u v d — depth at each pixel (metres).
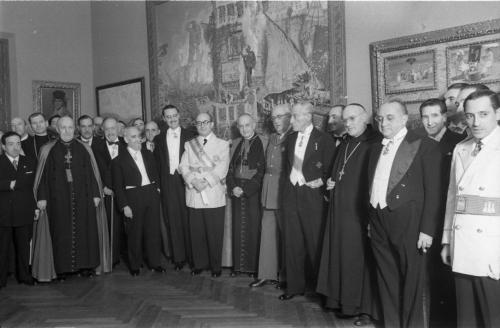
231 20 6.41
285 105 4.82
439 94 4.50
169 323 3.85
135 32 8.00
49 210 5.24
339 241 3.75
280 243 4.81
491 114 2.66
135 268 5.46
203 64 6.86
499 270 2.62
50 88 8.23
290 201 4.30
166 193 5.63
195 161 5.26
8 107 7.72
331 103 5.30
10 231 5.06
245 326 3.73
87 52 8.76
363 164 3.71
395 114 3.26
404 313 3.23
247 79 6.24
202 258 5.38
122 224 6.40
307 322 3.81
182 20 7.13
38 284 5.16
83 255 5.31
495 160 2.67
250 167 5.05
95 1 8.69
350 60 5.20
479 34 4.23
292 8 5.69
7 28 7.75
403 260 3.20
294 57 5.69
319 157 4.21
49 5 8.26
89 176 5.43
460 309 2.84
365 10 5.05
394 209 3.17
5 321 4.00
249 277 5.24
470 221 2.70
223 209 5.29
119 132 6.99
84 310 4.24
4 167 4.95
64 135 5.34
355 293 3.70
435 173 3.11
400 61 4.76
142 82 7.84
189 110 7.11
